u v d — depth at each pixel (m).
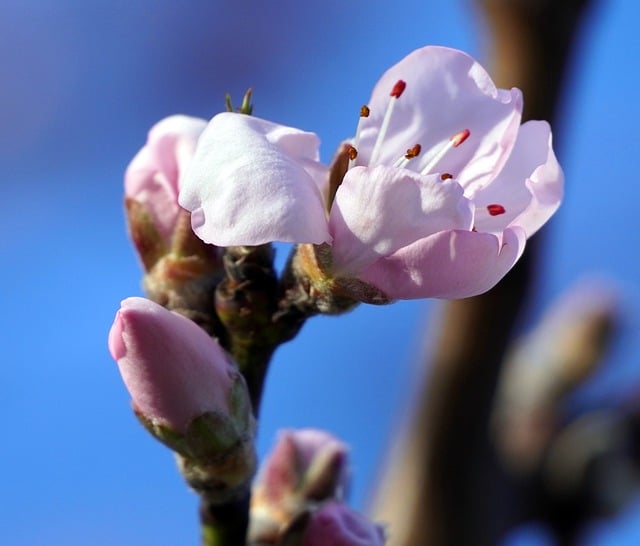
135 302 0.35
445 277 0.35
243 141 0.34
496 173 0.35
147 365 0.35
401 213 0.35
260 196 0.34
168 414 0.35
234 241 0.34
